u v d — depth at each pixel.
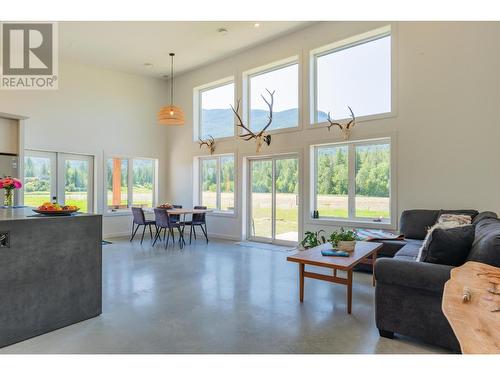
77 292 2.70
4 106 6.12
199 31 5.81
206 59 7.21
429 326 2.23
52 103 6.69
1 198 5.16
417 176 4.72
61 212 2.72
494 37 4.15
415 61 4.73
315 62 5.95
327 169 5.84
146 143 8.29
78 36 5.86
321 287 3.66
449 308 1.52
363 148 5.40
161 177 8.62
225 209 7.53
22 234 2.39
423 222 4.39
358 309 3.00
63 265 2.62
